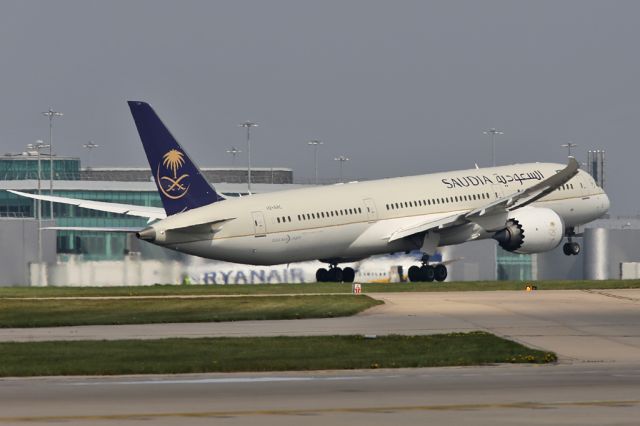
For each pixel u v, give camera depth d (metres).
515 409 90.25
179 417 86.50
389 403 93.94
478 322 160.12
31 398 97.75
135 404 93.75
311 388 103.94
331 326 158.00
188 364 119.62
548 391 100.56
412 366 120.38
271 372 116.69
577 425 82.94
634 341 139.50
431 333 149.38
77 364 119.62
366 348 133.25
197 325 161.38
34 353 128.38
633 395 97.88
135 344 136.50
